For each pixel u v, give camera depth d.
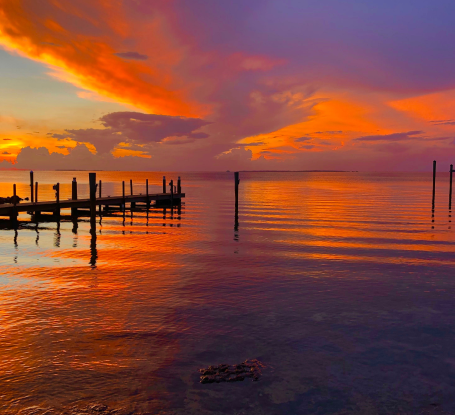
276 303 10.07
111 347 7.45
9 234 21.64
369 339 7.95
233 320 8.89
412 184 106.31
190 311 9.43
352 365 6.86
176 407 5.55
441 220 27.52
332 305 9.96
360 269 13.68
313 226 24.67
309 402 5.73
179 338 7.89
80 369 6.59
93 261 14.77
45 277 12.45
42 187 80.25
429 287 11.59
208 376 6.38
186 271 13.30
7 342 7.62
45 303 9.95
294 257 15.59
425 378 6.45
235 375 6.45
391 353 7.33
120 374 6.45
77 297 10.44
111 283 11.78
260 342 7.75
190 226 24.86
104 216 31.05
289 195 58.25
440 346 7.65
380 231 22.52
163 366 6.73
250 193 63.69
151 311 9.41
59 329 8.28
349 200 47.12
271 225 25.19
